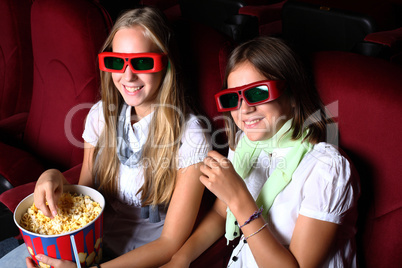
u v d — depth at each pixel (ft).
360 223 3.59
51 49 5.34
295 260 3.24
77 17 4.86
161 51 3.85
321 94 3.59
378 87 3.23
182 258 3.80
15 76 6.45
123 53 3.73
